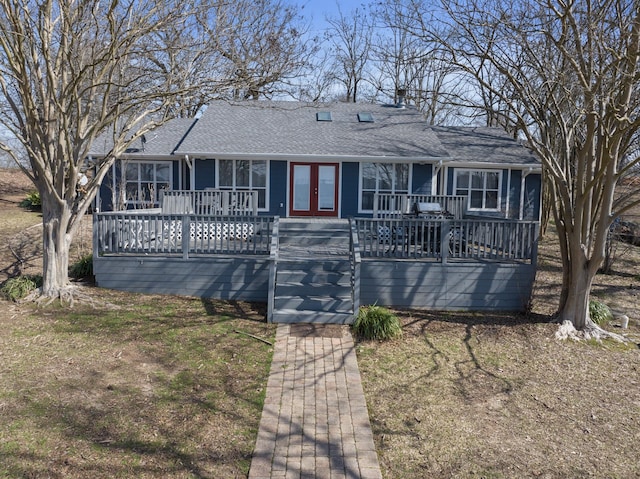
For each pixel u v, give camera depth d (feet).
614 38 24.94
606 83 25.35
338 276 29.50
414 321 27.58
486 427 17.17
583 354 24.34
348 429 16.35
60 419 15.79
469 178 55.83
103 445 14.55
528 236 29.94
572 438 16.74
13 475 12.93
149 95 27.37
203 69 30.86
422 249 30.04
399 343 24.41
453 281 29.76
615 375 22.13
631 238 54.29
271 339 24.12
